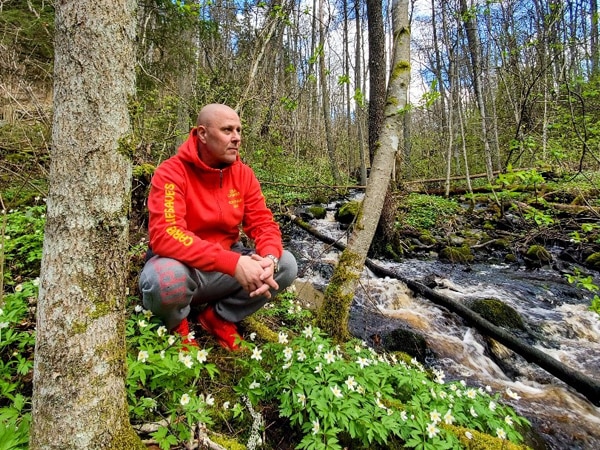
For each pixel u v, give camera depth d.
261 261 1.88
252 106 6.46
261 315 2.76
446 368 3.19
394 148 2.76
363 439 1.59
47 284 1.01
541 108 9.45
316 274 5.00
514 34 9.38
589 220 6.70
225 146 1.89
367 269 5.28
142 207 3.75
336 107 20.31
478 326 3.51
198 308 2.41
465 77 14.36
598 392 2.65
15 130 4.16
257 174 7.82
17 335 1.73
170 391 1.58
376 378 1.89
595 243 6.20
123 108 1.09
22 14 4.27
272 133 7.94
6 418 1.23
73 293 1.01
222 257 1.75
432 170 14.58
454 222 7.66
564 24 10.31
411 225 7.52
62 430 1.00
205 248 1.75
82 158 1.01
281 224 7.00
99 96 1.03
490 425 1.93
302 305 3.52
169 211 1.78
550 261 6.04
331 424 1.51
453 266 5.98
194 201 1.93
